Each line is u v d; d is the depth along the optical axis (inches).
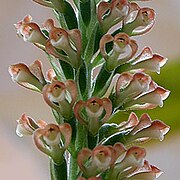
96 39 9.2
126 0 9.1
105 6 9.1
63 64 9.2
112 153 8.9
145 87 9.2
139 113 10.9
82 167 8.9
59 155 9.0
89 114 8.8
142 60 9.4
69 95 9.2
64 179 9.0
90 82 9.3
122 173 9.1
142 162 9.0
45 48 9.2
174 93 11.0
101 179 8.8
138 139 9.4
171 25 15.1
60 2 9.3
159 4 14.9
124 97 9.2
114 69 9.3
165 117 11.0
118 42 9.0
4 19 15.1
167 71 11.0
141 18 9.3
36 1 9.4
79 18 9.4
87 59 9.3
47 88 8.9
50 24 9.3
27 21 9.4
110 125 9.3
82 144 9.1
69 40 9.0
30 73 9.3
